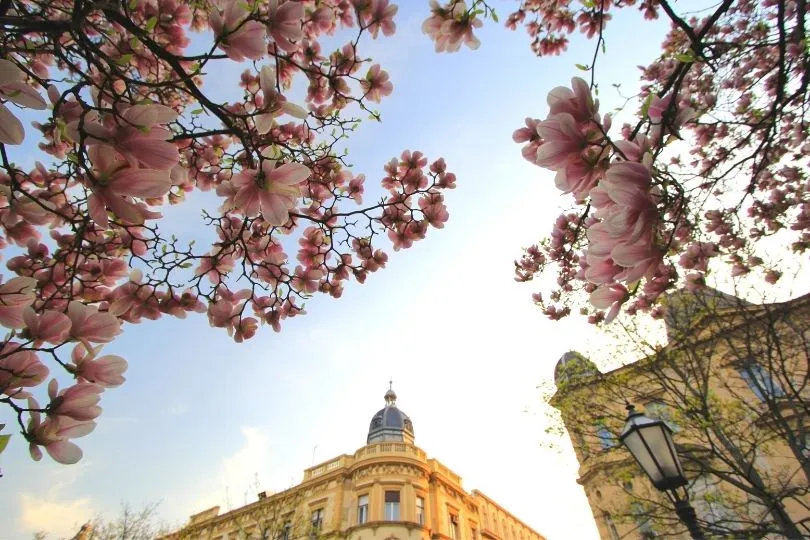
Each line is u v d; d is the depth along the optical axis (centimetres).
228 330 296
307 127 323
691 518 402
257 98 264
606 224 120
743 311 712
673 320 764
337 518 2036
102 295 247
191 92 161
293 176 159
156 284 261
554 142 132
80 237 196
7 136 99
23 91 101
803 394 864
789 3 352
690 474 818
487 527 2848
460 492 2517
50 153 261
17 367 132
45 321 138
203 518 2728
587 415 863
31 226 229
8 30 140
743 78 472
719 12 210
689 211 193
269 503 2412
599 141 132
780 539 764
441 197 373
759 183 557
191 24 257
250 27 151
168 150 117
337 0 267
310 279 358
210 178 322
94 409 135
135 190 115
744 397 891
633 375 829
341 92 273
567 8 418
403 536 1903
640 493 938
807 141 492
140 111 113
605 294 146
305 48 266
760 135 471
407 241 370
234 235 334
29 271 231
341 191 368
